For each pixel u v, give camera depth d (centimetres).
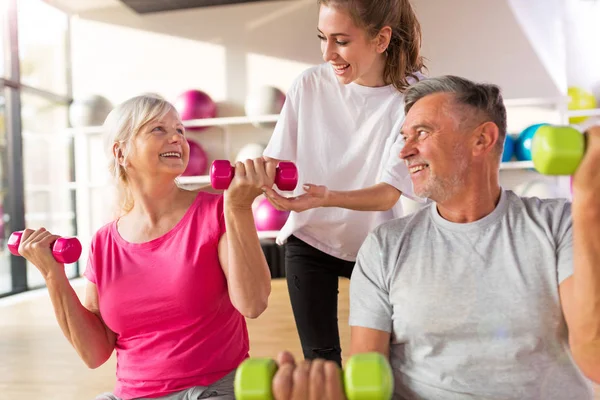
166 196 129
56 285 124
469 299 101
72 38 592
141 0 541
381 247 110
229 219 110
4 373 257
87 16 588
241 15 562
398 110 152
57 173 574
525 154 467
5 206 491
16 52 497
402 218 113
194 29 571
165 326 124
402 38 149
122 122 125
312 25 550
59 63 584
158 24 578
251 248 113
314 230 160
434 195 105
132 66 584
